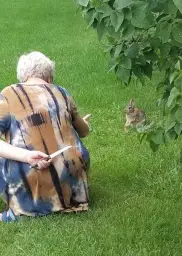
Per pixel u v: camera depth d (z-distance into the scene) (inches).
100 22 118.2
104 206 161.9
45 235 146.0
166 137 127.6
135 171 185.0
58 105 154.4
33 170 150.6
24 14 576.1
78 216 155.4
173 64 131.3
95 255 137.1
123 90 278.5
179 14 116.0
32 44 425.1
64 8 599.8
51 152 151.6
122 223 151.1
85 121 167.6
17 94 153.5
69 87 291.0
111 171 184.2
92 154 198.2
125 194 169.6
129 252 138.3
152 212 157.0
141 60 133.8
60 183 153.2
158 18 117.0
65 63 347.6
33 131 151.4
